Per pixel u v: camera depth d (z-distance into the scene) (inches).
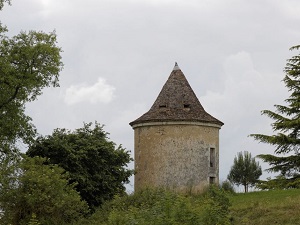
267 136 2060.8
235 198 1469.0
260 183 2020.2
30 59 1722.4
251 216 1243.2
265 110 2107.5
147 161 1817.2
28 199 1412.4
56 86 1775.3
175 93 1857.8
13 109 1729.8
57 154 1739.7
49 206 1434.5
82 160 1756.9
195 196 1641.2
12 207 1434.5
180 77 1894.7
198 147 1802.4
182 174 1781.5
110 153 1803.6
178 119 1790.1
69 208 1466.5
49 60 1753.2
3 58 1674.5
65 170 1712.6
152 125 1814.7
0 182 1441.9
